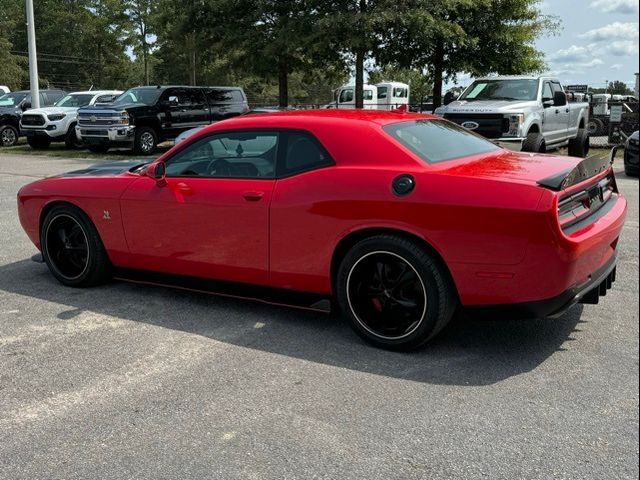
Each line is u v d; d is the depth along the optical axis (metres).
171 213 4.61
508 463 2.64
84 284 5.29
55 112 20.69
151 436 2.92
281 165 4.22
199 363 3.74
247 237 4.28
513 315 3.57
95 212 5.02
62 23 75.56
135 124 18.39
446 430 2.92
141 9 63.66
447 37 18.78
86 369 3.67
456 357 3.77
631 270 5.58
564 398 3.21
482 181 3.54
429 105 26.98
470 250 3.50
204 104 20.25
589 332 4.12
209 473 2.62
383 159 3.89
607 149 18.34
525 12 20.48
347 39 18.55
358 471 2.61
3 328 4.37
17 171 14.52
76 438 2.92
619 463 2.62
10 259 6.32
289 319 4.50
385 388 3.37
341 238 3.91
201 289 4.72
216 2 20.66
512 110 11.87
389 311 3.88
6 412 3.18
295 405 3.19
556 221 3.37
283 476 2.59
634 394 3.24
